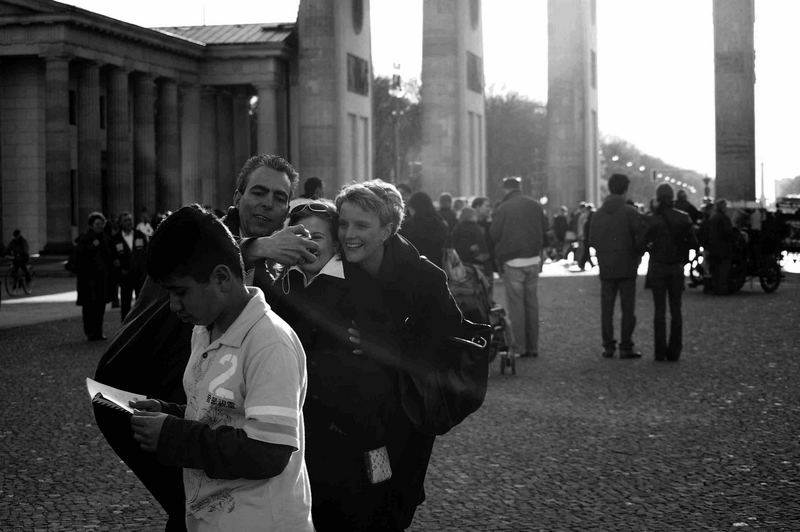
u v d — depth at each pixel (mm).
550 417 19594
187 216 6754
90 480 15492
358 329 9008
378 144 168125
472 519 13133
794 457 16047
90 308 34469
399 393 9031
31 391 23891
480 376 9266
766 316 37344
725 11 65312
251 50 108375
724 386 22641
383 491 9023
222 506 6734
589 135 88625
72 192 101625
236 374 6789
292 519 6781
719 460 15945
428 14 77750
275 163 9492
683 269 26656
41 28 90312
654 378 23953
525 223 27859
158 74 103000
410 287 9242
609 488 14477
